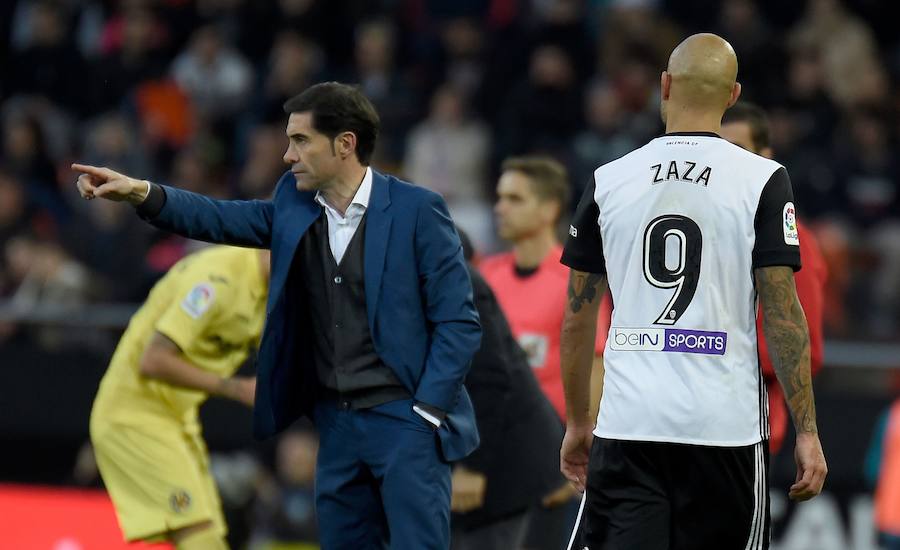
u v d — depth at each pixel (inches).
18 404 1318.9
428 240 695.1
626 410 609.3
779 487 1198.9
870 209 1640.0
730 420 599.8
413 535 688.4
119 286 1539.1
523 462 820.6
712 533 611.5
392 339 690.8
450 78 1841.8
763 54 1763.0
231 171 1830.7
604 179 631.8
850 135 1702.8
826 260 1523.1
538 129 1726.1
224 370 904.9
